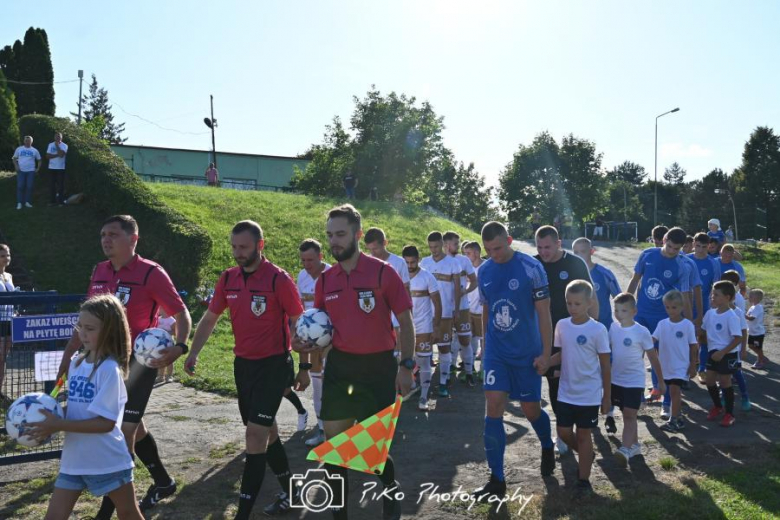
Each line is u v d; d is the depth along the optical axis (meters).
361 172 46.06
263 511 5.01
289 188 50.19
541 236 6.46
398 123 46.44
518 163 63.97
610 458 6.34
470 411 8.34
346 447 4.33
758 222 56.38
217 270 16.47
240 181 50.88
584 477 5.37
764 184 76.56
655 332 7.57
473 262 10.98
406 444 6.86
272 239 19.69
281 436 7.19
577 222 62.97
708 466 5.98
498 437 5.38
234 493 5.36
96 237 16.81
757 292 11.12
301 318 4.69
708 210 80.44
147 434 5.09
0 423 6.43
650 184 106.12
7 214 17.41
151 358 4.64
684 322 7.39
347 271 4.71
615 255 31.89
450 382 10.12
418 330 8.42
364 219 24.55
